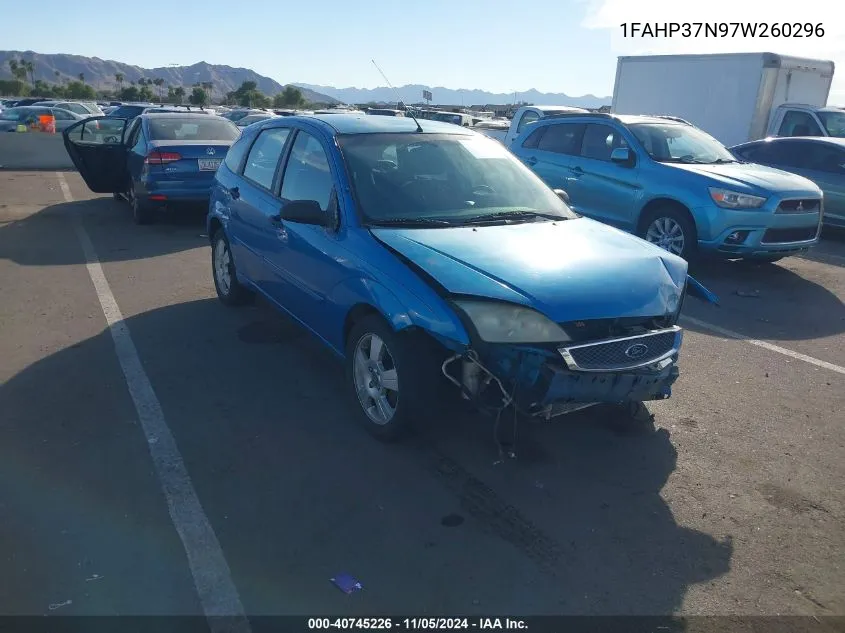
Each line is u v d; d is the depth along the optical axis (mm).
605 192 9125
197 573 2977
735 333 6348
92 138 12945
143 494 3529
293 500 3510
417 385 3664
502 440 4055
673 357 3738
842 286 8109
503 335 3379
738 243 7926
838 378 5305
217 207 6297
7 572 2951
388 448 4023
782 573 3090
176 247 9312
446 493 3605
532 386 3420
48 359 5230
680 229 8297
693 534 3344
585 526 3375
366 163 4531
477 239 4012
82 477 3662
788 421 4555
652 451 4113
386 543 3203
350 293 4066
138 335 5773
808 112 14195
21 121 26812
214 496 3529
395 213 4293
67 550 3094
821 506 3602
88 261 8406
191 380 4898
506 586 2955
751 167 8766
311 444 4055
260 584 2924
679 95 16172
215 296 6953
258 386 4824
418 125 5129
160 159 10055
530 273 3619
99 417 4320
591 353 3465
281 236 4922
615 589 2963
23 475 3666
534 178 5117
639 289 3689
